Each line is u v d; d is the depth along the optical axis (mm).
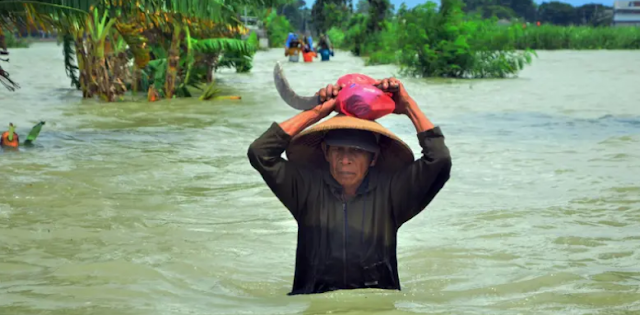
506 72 27000
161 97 18031
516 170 8445
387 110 3510
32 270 4688
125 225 5926
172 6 11805
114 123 12992
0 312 3797
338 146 3500
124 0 11891
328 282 3789
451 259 4945
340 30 81625
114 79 17250
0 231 5695
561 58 41781
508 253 5094
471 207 6578
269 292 4215
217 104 16516
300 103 3578
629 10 150750
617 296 4078
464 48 26734
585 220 6074
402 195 3656
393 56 38438
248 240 5488
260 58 46750
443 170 3512
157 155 9391
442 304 3896
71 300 4016
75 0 10609
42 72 29156
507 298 4059
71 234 5633
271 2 16781
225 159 9141
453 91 20453
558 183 7656
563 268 4715
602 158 9195
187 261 4898
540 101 17172
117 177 7906
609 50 58469
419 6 27906
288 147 3629
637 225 5902
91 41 17109
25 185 7441
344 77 3656
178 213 6363
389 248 3756
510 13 144750
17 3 10398
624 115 13984
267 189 7387
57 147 10070
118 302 3979
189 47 18016
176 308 3865
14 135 10117
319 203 3721
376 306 3689
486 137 11227
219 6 12156
